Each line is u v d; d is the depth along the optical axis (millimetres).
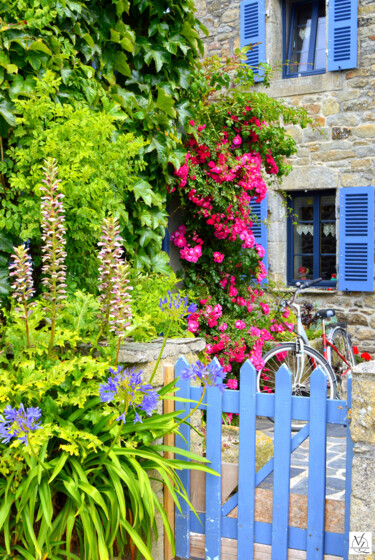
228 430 3814
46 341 2650
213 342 4906
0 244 2914
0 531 2518
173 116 3791
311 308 7391
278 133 5000
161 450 2719
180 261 4992
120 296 2537
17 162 2914
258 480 2781
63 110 2883
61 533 2428
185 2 3941
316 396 2611
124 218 3287
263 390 5902
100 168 2951
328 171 7992
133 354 2752
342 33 7770
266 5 8227
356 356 7438
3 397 2348
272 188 8305
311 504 2627
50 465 2395
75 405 2654
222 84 4848
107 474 2584
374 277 7809
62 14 3174
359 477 2354
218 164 4586
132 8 3896
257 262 5398
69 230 2910
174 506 2949
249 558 2768
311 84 8047
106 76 3586
